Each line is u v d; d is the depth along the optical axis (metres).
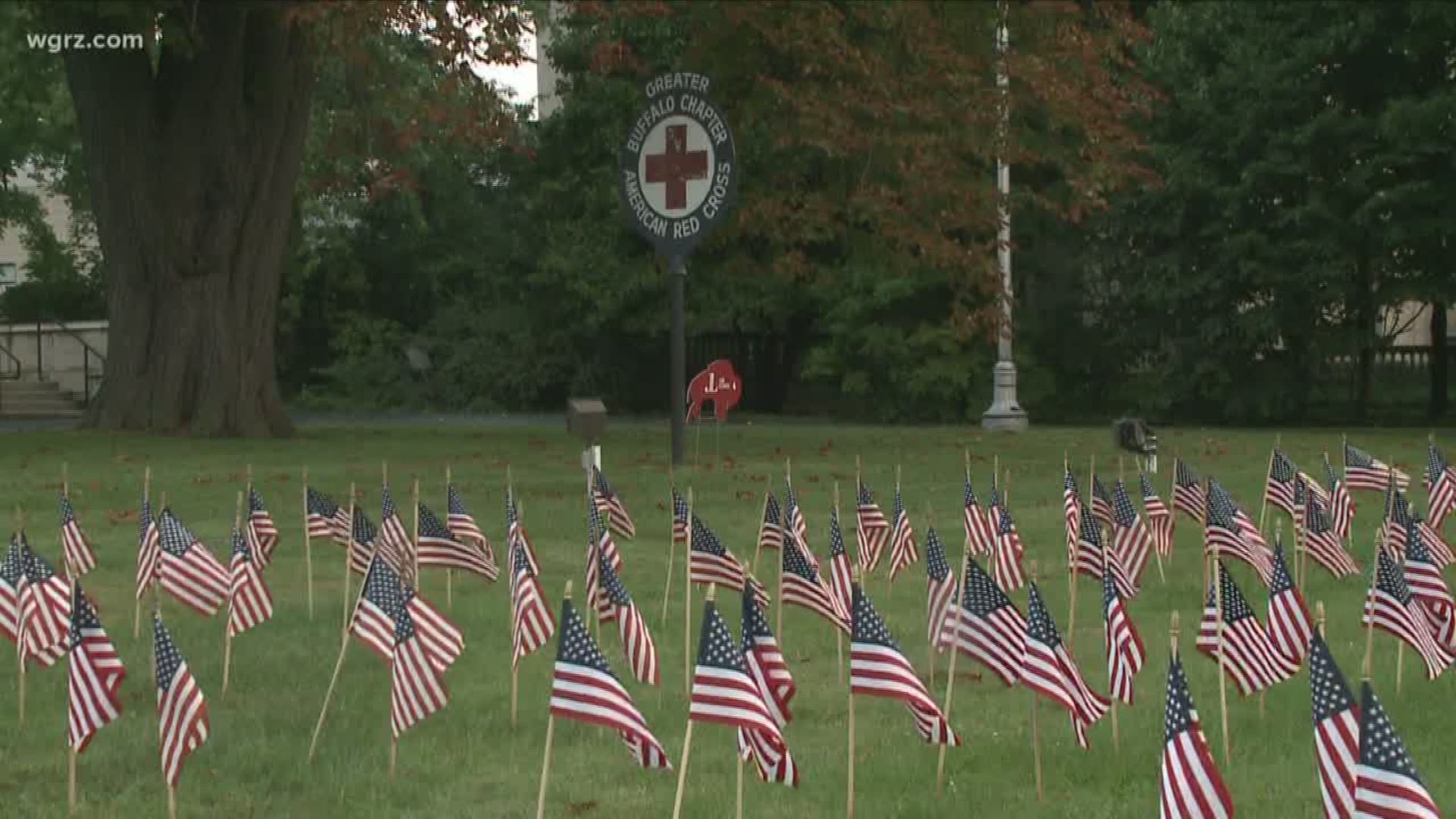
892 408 159.25
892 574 52.06
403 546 48.38
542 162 176.88
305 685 39.28
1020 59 105.81
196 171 114.06
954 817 28.11
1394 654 41.72
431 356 188.62
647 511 71.88
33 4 107.81
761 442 113.62
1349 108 143.38
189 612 49.03
